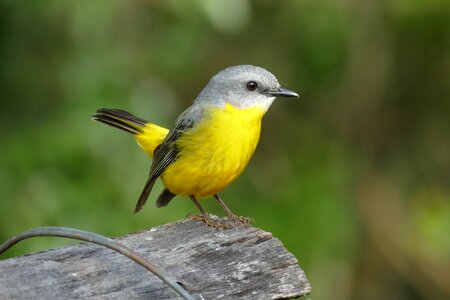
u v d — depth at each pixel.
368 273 15.76
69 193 12.27
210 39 15.25
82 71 12.98
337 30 15.55
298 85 15.84
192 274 6.45
